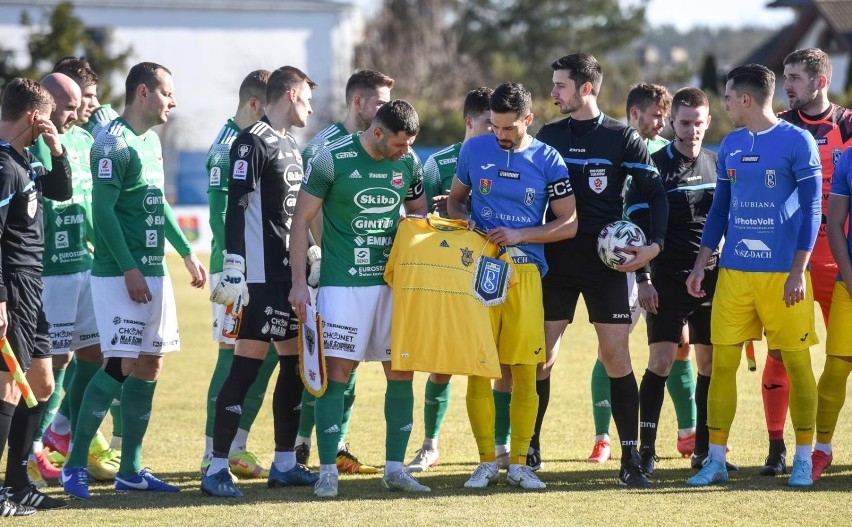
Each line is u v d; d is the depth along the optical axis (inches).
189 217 2110.0
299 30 3329.2
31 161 462.3
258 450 591.8
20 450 445.4
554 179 483.2
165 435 635.5
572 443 602.9
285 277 490.3
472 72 3287.4
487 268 469.7
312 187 470.9
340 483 505.4
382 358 484.7
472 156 497.7
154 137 521.7
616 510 434.3
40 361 458.0
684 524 410.0
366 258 476.7
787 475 510.3
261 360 488.1
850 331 492.1
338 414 477.4
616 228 481.1
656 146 589.6
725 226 507.8
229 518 424.8
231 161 479.5
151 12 3260.3
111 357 490.9
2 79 2437.3
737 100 488.4
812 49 550.9
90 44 2541.8
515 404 489.1
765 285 485.4
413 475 523.5
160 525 414.3
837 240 490.6
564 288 504.7
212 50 3299.7
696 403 538.3
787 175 480.4
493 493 473.1
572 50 4005.9
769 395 513.3
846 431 604.4
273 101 500.7
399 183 480.4
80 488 474.6
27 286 444.5
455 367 460.4
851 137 542.9
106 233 485.1
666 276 531.5
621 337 491.2
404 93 2994.6
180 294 1550.2
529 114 474.3
